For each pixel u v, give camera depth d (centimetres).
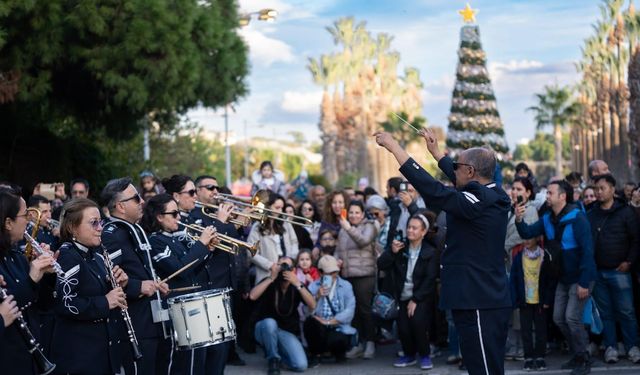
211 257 879
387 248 1088
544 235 996
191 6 1666
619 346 1070
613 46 5628
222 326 727
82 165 2056
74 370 614
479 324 663
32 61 1563
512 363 1062
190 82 1692
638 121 3456
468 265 665
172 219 770
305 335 1088
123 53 1577
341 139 8138
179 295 751
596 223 1031
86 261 632
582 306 978
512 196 1038
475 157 680
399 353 1123
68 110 1864
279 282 1070
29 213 633
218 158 5744
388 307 1090
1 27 1448
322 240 1151
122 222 718
